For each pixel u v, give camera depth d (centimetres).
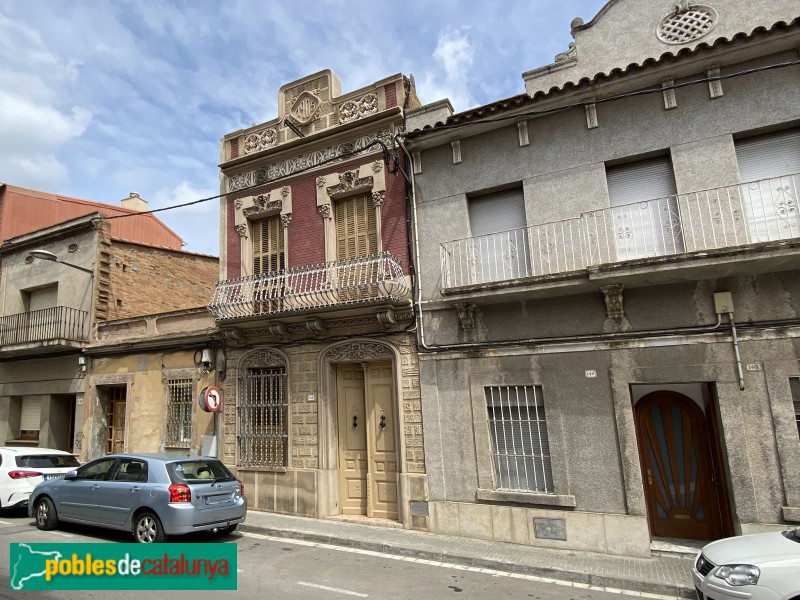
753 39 781
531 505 846
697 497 852
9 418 1638
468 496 899
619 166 898
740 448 738
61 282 1603
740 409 745
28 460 1083
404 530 930
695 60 826
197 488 805
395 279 985
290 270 1133
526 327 904
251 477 1132
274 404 1141
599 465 812
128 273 1611
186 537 860
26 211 1845
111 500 836
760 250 704
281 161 1234
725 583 511
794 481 704
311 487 1052
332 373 1095
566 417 847
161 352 1346
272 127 1277
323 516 1027
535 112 938
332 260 1128
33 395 1598
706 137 828
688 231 812
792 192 776
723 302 770
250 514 1073
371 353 1041
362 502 1052
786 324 736
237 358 1205
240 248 1252
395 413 1003
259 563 751
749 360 751
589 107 909
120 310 1571
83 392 1477
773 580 486
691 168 831
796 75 789
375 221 1099
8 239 1756
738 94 818
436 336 980
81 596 593
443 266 977
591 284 822
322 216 1148
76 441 1456
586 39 974
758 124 800
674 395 884
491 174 981
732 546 559
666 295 814
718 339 771
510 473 890
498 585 672
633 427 801
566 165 919
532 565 729
